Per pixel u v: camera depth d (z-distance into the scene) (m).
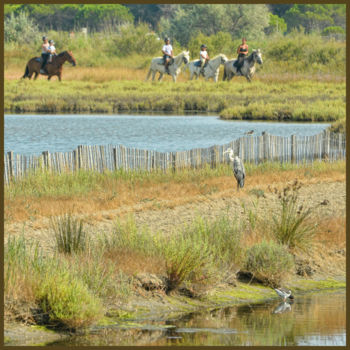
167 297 29.92
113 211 43.91
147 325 26.59
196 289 30.52
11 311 25.59
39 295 26.19
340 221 42.16
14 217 39.72
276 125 101.75
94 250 31.78
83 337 24.94
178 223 41.16
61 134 87.81
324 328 26.52
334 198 50.81
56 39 191.75
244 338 25.14
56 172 52.44
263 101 124.44
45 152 53.16
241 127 98.12
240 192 51.09
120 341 24.48
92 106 125.31
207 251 32.72
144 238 33.03
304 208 45.38
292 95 129.88
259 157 65.81
